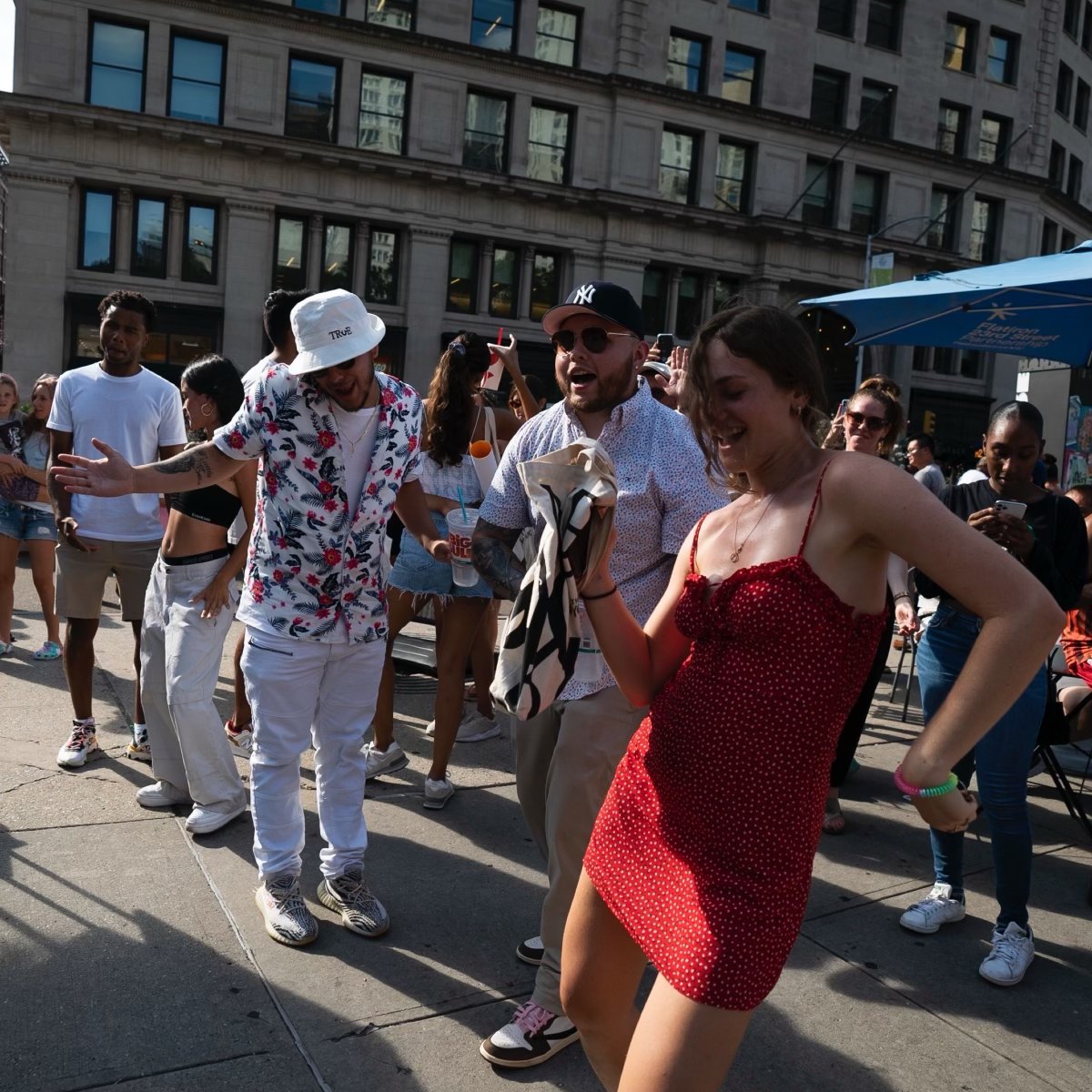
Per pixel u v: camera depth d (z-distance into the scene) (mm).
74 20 22469
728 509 1784
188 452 2887
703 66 28750
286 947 2859
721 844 1601
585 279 27719
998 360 33875
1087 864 3916
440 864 3502
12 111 21906
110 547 4082
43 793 3844
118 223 23391
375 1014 2566
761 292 29547
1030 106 33688
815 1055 2537
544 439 2684
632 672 1871
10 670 5586
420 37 24953
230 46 23688
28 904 2984
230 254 24125
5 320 22609
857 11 30484
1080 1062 2566
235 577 3566
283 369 2867
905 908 3414
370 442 2945
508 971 2824
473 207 26250
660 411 2580
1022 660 1378
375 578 3043
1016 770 2979
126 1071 2262
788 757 1570
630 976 1864
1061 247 37188
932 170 31906
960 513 3271
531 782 2797
